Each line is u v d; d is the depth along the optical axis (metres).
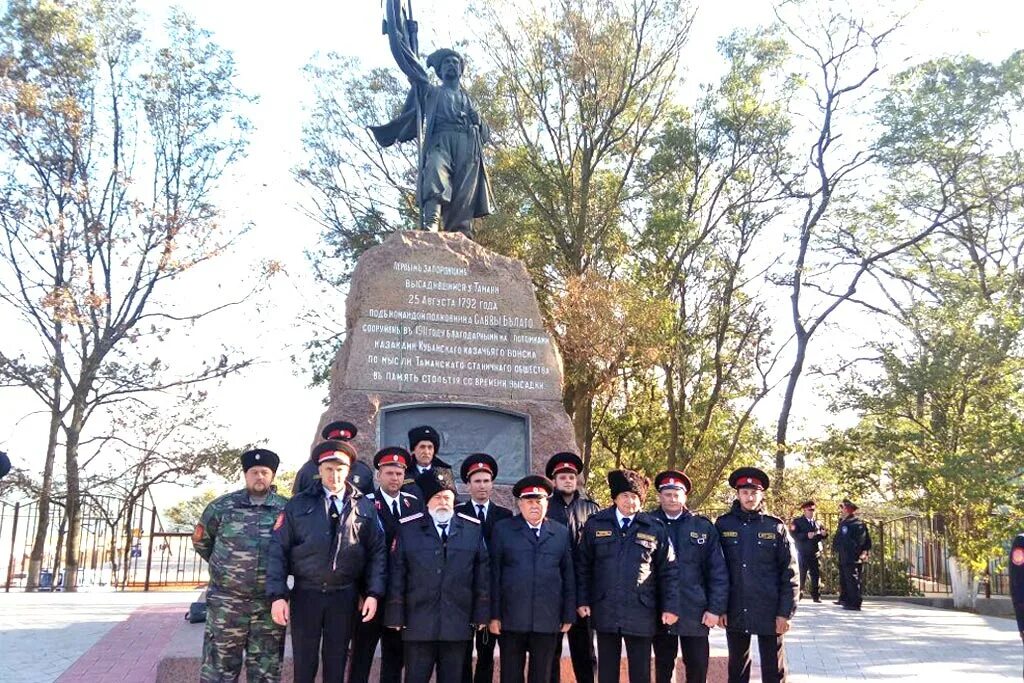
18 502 20.53
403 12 12.50
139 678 7.54
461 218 11.68
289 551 5.70
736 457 25.12
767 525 6.70
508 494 9.40
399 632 6.23
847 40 25.12
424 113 11.95
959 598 17.58
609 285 19.89
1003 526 16.41
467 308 10.21
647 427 26.52
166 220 23.92
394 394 9.67
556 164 23.41
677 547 6.50
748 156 25.00
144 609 13.19
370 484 7.27
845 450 18.75
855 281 26.55
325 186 25.72
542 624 5.98
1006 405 17.30
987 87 23.75
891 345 24.56
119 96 24.95
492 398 9.98
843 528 16.47
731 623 6.59
